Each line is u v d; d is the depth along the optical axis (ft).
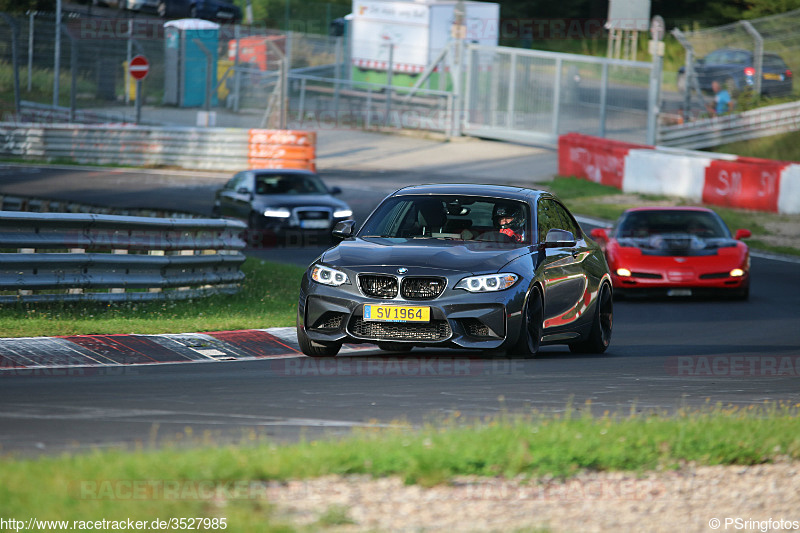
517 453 58.85
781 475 60.64
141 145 418.51
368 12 517.96
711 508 53.52
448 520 48.91
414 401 86.48
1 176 382.22
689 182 345.51
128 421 73.56
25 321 123.75
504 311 110.11
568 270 124.36
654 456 61.87
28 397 83.71
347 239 122.11
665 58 606.96
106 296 146.20
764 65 437.17
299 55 535.19
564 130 451.53
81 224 142.92
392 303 108.99
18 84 470.39
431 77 501.56
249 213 262.88
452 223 121.29
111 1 581.53
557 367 112.06
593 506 52.75
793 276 234.79
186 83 512.22
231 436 68.54
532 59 460.55
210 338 123.54
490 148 459.32
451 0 511.40
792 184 320.50
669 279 194.39
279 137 394.73
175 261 156.04
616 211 322.75
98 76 513.45
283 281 193.98
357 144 465.88
